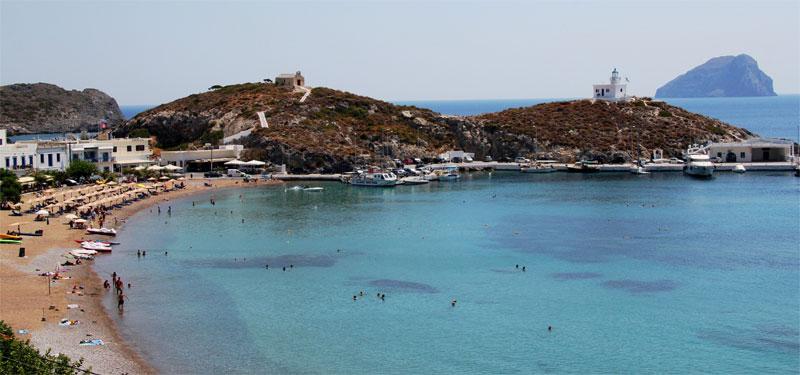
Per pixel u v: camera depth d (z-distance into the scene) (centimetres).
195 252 11288
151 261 10625
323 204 16738
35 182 16550
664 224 13712
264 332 7675
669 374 6725
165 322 7869
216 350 7131
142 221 14112
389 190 19462
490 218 14625
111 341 7156
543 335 7712
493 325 8000
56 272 9419
